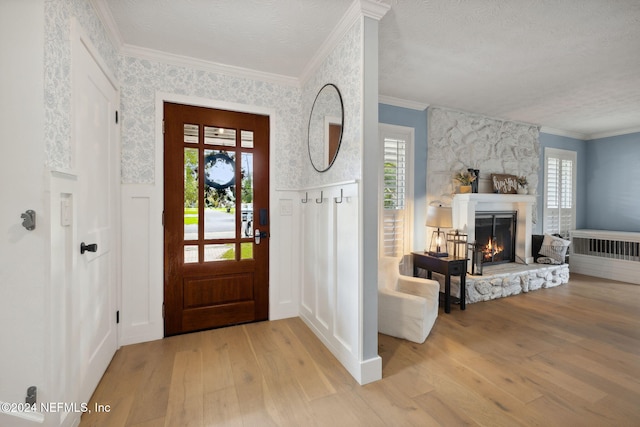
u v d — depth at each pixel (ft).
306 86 8.95
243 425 4.78
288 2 5.75
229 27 6.58
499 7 6.07
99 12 5.75
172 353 7.06
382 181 11.46
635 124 14.99
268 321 9.08
